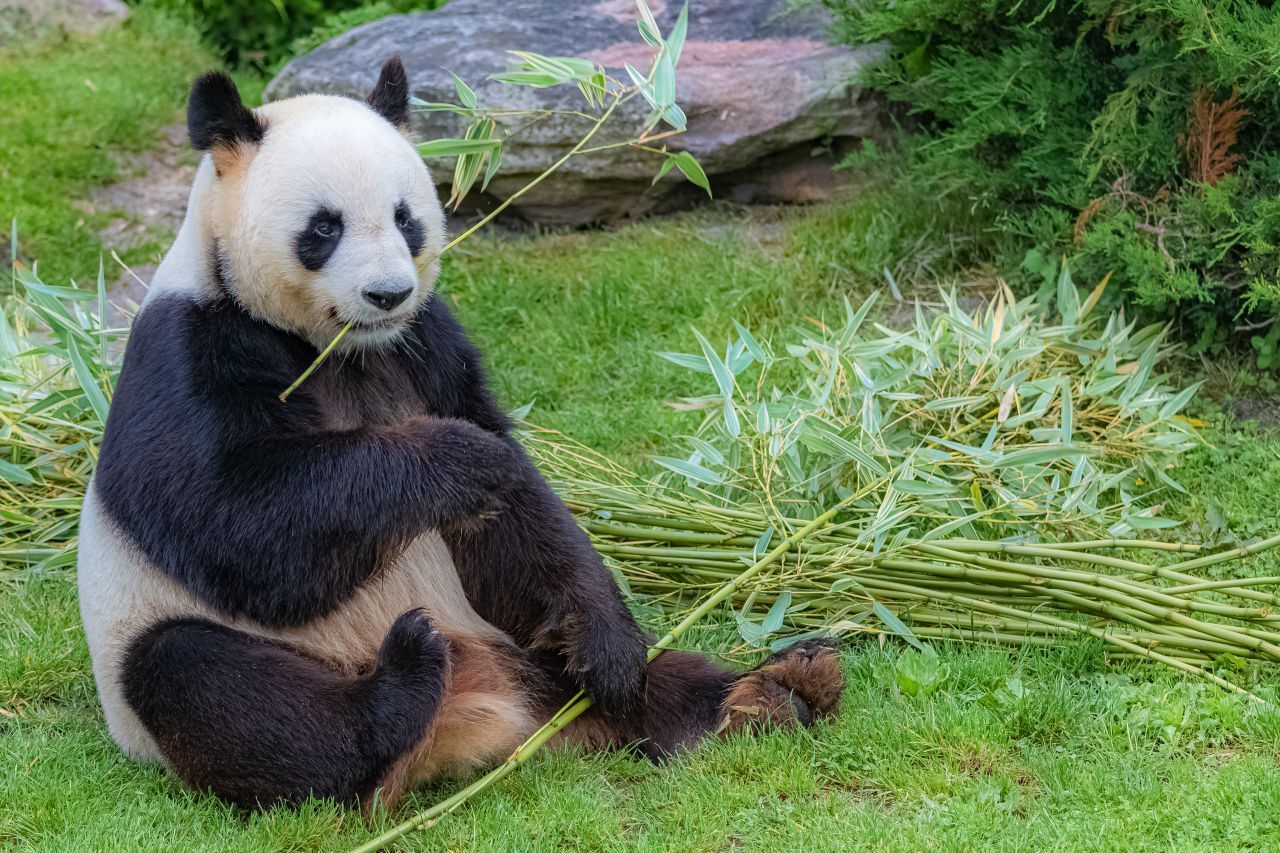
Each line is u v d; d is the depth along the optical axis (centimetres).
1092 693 610
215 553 535
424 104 688
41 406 740
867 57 1108
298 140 544
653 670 614
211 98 543
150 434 537
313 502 529
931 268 1008
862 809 534
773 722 586
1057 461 773
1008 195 997
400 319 557
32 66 1488
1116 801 533
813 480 745
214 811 539
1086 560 668
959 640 671
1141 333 852
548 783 561
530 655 605
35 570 727
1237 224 833
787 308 998
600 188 1129
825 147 1121
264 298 552
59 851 514
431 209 575
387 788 539
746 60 1138
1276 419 845
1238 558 688
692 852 514
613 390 962
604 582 600
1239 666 630
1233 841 500
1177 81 863
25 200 1251
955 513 713
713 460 718
